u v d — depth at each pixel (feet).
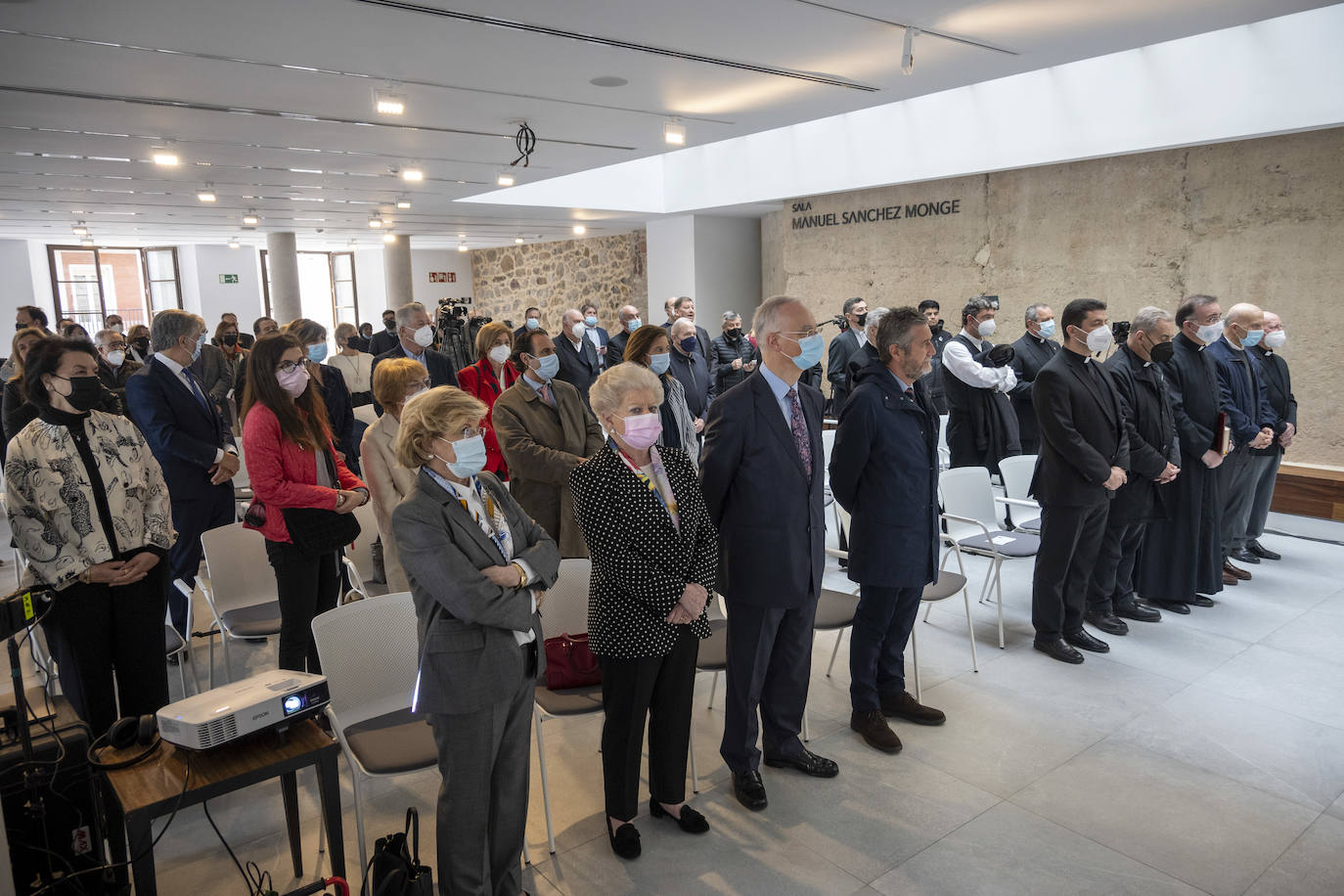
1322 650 12.96
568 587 9.66
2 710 7.35
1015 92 25.77
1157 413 13.35
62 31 13.58
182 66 15.75
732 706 9.17
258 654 13.14
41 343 8.20
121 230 47.44
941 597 11.59
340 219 42.42
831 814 8.97
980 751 10.21
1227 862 8.13
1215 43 21.13
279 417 9.80
